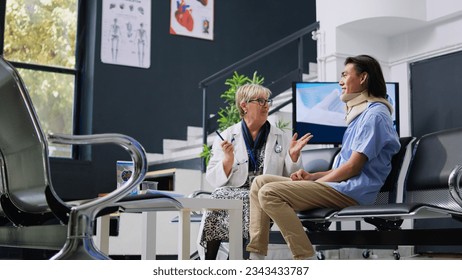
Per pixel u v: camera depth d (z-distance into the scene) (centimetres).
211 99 672
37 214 182
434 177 289
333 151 348
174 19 662
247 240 284
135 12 638
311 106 440
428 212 253
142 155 171
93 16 621
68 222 165
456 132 292
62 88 620
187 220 224
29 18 611
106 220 262
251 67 701
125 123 622
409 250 509
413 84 527
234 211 219
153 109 639
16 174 179
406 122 526
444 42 499
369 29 525
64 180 585
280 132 306
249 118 302
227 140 304
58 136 161
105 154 607
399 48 535
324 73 525
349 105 299
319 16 538
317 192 269
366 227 500
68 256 161
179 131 652
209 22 682
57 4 626
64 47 626
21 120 163
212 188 523
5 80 159
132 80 631
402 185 313
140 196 184
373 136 277
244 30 703
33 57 609
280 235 338
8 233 203
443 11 493
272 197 258
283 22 730
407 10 498
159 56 649
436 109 509
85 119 616
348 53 521
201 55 674
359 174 280
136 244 506
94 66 611
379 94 296
